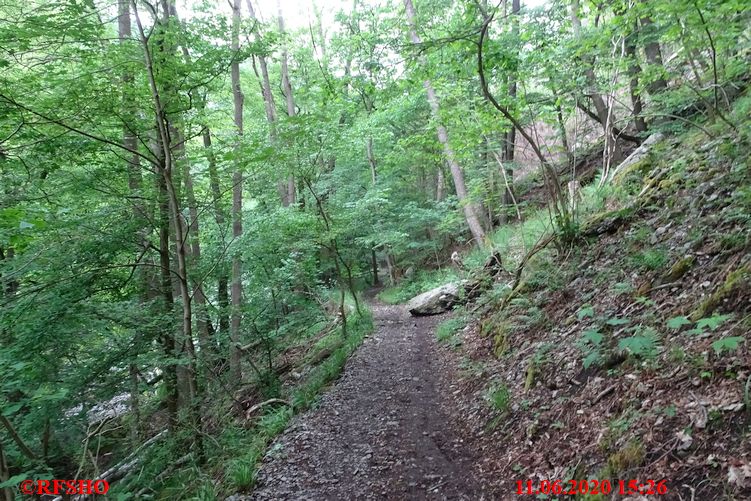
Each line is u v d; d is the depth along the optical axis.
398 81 6.39
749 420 2.73
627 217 6.94
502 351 6.66
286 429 6.27
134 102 6.66
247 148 6.56
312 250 11.03
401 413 6.16
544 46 7.20
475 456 4.68
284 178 9.73
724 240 4.57
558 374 4.91
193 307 8.68
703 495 2.57
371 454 5.13
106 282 7.86
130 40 6.52
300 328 11.74
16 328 6.20
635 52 9.29
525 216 13.93
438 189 21.22
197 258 9.50
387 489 4.39
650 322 4.41
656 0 5.86
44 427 6.24
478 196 13.02
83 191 7.26
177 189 7.72
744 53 8.11
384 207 16.25
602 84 7.73
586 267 6.70
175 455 7.07
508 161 12.64
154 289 8.27
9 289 6.87
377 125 14.85
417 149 15.89
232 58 7.23
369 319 12.06
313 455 5.32
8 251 7.03
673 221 5.88
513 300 7.32
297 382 9.45
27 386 5.93
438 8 13.02
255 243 9.16
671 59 8.71
